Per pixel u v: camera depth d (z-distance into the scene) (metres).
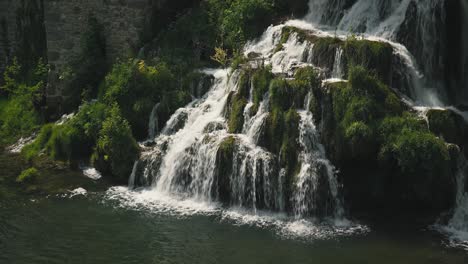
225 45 23.66
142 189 18.52
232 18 23.77
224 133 18.02
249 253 13.65
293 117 16.70
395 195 16.14
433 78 19.28
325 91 17.00
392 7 20.89
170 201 17.34
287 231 14.96
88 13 25.00
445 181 15.34
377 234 14.86
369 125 15.94
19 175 19.78
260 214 16.16
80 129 21.41
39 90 26.09
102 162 19.66
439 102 18.52
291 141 16.48
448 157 15.13
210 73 22.22
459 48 19.89
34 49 29.11
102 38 25.25
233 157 16.72
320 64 18.70
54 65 25.05
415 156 15.05
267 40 22.17
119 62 24.34
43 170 20.30
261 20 23.77
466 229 15.19
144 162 18.88
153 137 21.14
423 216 16.00
